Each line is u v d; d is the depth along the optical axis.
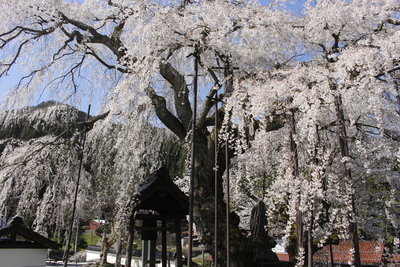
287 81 5.36
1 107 7.81
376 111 4.62
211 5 6.54
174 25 6.49
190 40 6.62
